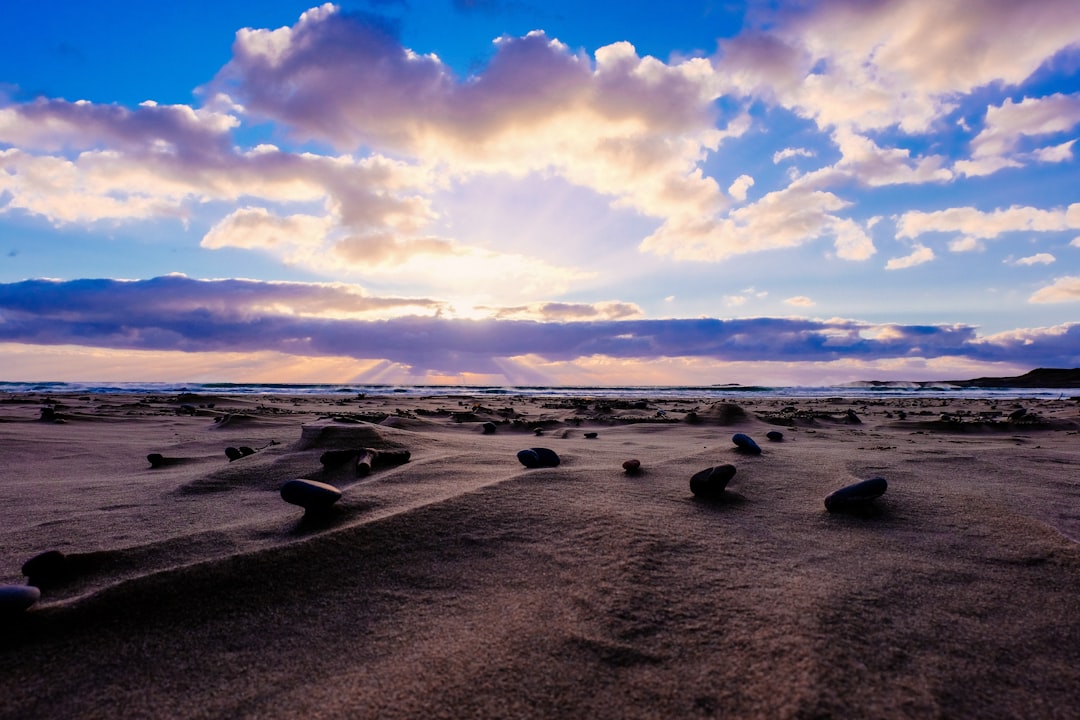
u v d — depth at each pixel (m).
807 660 1.29
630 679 1.26
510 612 1.56
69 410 9.05
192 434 6.54
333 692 1.23
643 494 2.76
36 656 1.36
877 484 2.56
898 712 1.13
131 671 1.32
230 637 1.46
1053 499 2.73
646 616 1.53
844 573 1.82
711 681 1.24
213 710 1.18
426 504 2.34
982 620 1.52
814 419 8.73
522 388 40.84
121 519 2.55
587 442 5.73
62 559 1.82
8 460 4.48
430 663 1.33
